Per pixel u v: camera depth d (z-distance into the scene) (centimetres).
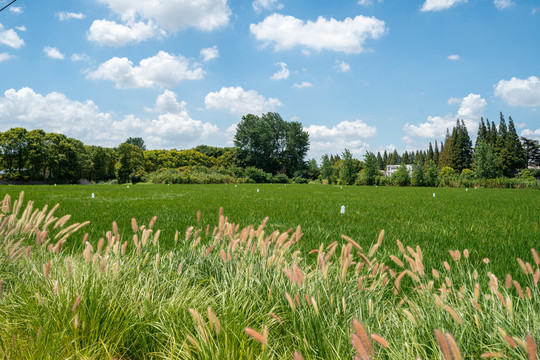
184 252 340
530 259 389
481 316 186
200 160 9188
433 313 188
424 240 512
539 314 182
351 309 215
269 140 7894
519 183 4091
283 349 196
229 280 272
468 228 649
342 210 809
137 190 2392
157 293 251
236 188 2989
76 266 275
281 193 2066
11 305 234
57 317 208
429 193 2247
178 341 200
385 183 5009
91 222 663
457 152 7838
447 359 83
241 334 189
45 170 6400
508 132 7069
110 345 199
